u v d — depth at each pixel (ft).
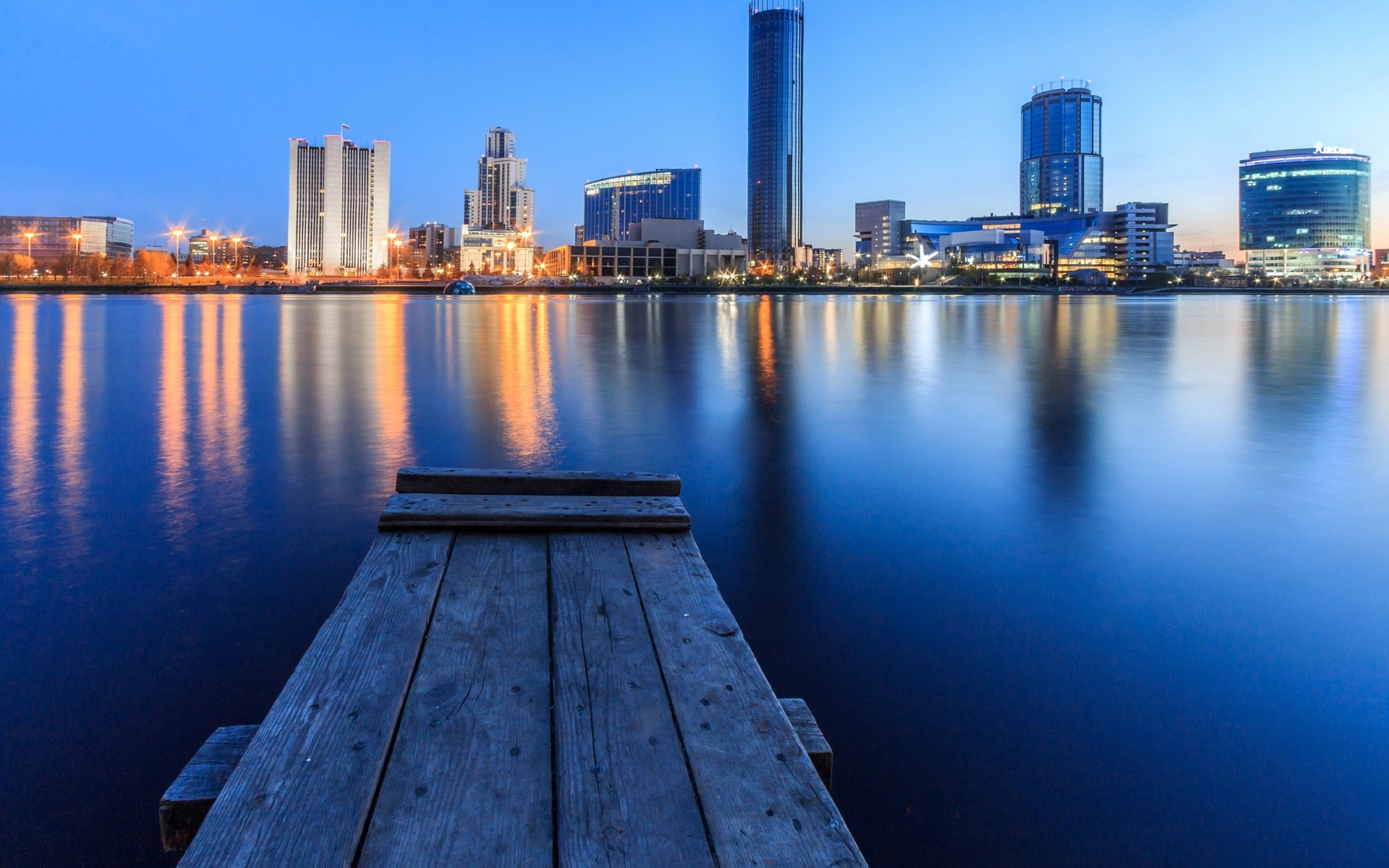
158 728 9.23
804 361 53.83
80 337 70.44
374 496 18.99
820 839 4.47
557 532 9.16
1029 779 8.63
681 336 80.43
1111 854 7.55
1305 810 8.13
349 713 5.50
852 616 12.60
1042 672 10.85
